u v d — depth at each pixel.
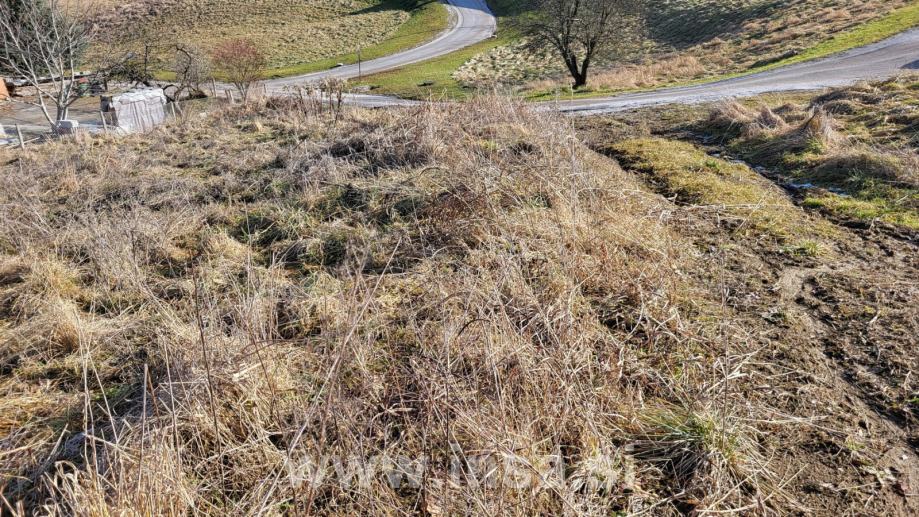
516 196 5.17
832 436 2.77
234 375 2.81
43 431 2.91
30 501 2.42
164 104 20.83
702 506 2.39
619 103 14.14
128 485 2.15
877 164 6.40
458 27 47.19
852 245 4.89
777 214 5.59
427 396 2.69
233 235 5.53
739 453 2.62
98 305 4.28
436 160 6.52
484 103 8.49
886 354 3.31
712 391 2.96
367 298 3.03
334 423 2.57
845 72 15.33
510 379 2.80
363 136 7.93
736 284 4.23
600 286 4.02
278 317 3.82
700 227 5.31
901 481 2.51
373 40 45.66
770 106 10.93
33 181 8.05
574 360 3.05
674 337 3.37
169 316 3.60
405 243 4.68
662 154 8.02
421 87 27.86
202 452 2.51
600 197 5.09
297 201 6.01
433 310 3.59
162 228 5.46
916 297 3.89
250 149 9.21
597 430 2.67
